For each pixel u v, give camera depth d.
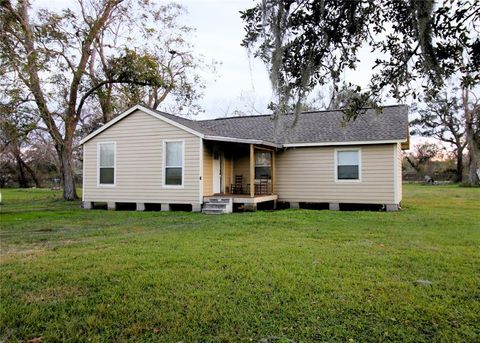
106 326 2.97
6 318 3.12
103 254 5.33
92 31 16.80
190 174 11.70
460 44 2.64
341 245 5.84
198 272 4.32
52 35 15.28
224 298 3.50
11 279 4.16
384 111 13.62
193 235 6.90
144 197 12.29
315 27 2.87
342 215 10.01
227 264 4.67
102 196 12.88
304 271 4.32
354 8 2.79
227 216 10.09
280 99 3.19
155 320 3.06
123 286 3.87
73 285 3.96
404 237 6.53
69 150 16.98
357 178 12.21
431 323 2.96
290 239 6.41
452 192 21.14
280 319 3.05
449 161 38.25
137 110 12.41
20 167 33.22
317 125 13.80
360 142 11.79
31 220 9.70
